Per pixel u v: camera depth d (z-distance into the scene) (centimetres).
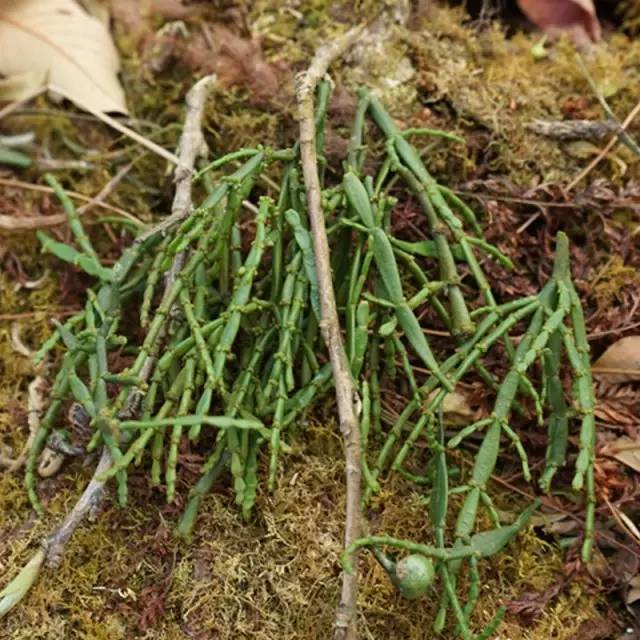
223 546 17
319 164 19
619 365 19
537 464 18
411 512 17
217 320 17
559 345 17
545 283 20
